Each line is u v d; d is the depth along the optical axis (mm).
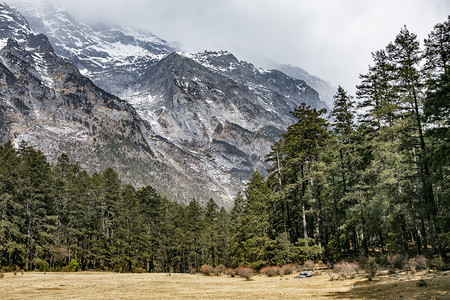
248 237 40219
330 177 36188
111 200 63500
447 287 13016
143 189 70938
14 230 48031
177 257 69062
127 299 17109
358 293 15055
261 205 37906
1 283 26000
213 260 73562
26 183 52031
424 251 24469
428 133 19766
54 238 54188
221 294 18250
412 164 24797
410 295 12742
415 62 25078
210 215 80812
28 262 50719
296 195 37625
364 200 27656
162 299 16797
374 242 34250
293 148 34125
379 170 26891
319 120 33250
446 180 22172
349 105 31312
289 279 25688
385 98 28625
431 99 19625
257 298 15906
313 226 40781
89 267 62094
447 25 22734
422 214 22438
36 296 18891
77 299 17375
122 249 59656
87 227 61406
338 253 35438
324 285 19469
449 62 22828
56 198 59750
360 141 30344
